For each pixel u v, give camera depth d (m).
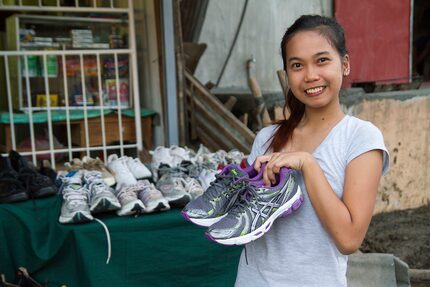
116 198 2.14
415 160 4.21
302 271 1.17
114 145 3.74
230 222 1.08
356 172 1.12
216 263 2.18
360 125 1.17
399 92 4.24
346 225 1.08
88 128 3.62
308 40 1.14
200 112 4.10
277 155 1.14
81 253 2.00
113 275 2.05
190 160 2.71
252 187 1.11
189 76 4.16
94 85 3.75
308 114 1.26
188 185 2.31
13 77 3.66
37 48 3.64
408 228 3.92
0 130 3.72
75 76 3.70
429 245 3.65
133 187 2.26
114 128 3.70
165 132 3.47
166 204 2.09
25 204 2.14
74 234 2.00
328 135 1.20
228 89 5.21
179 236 2.12
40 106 3.64
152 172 2.68
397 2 4.70
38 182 2.21
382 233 3.84
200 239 2.14
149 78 3.86
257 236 1.08
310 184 1.10
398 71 4.82
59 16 3.70
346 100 3.91
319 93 1.16
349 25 4.55
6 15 3.80
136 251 2.07
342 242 1.09
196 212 1.17
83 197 2.14
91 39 3.76
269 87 5.02
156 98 3.73
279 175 1.13
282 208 1.11
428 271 2.88
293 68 1.18
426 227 3.94
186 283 2.16
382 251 3.60
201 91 4.12
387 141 4.11
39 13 3.74
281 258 1.19
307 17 1.19
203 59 5.40
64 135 3.79
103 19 3.75
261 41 5.06
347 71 1.25
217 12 5.30
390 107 4.07
